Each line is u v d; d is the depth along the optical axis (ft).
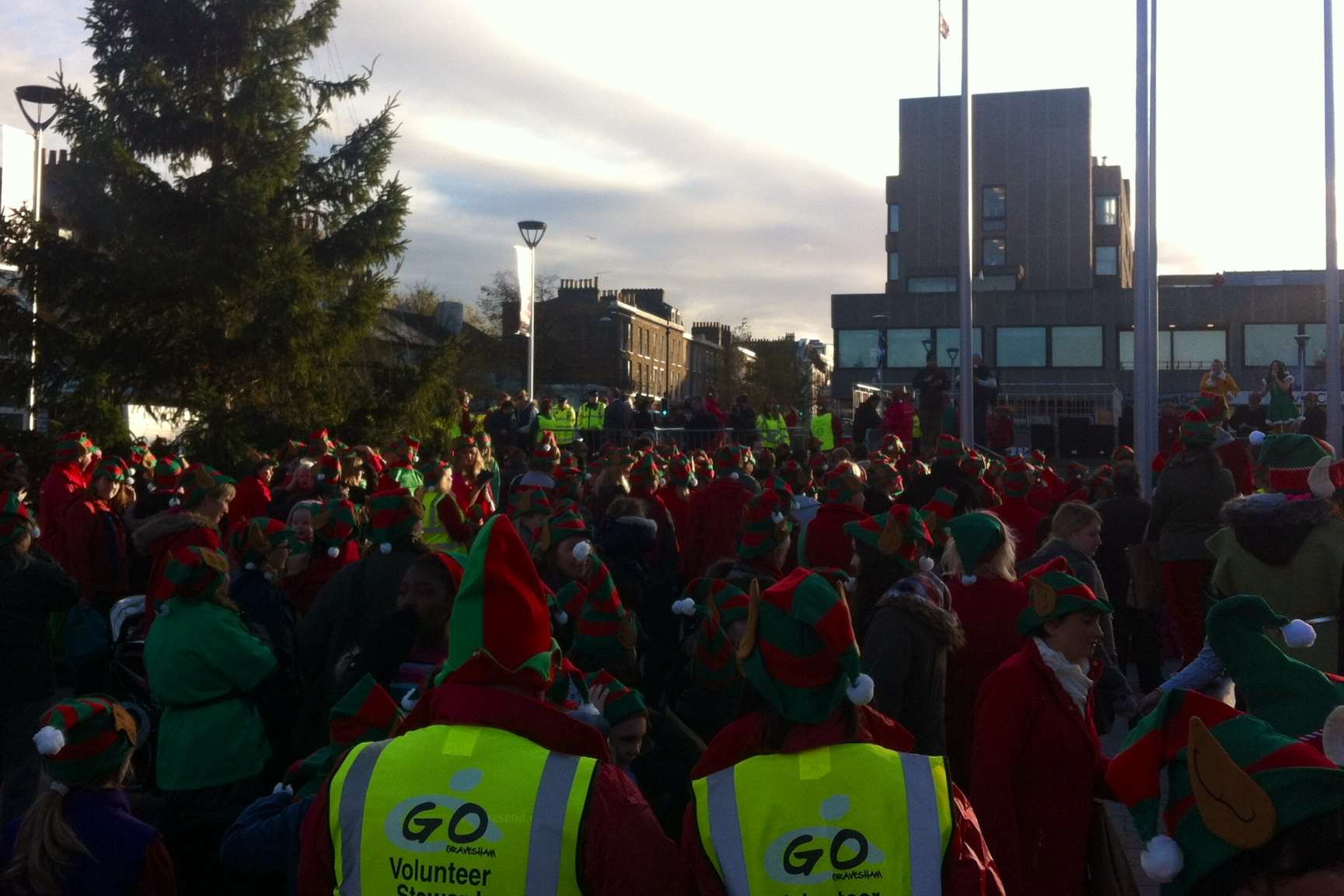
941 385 88.94
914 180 228.22
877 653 15.06
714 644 16.11
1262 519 18.66
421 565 16.35
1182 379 187.01
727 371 287.69
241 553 20.84
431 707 8.80
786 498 31.40
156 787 17.80
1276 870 6.94
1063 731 13.32
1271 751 7.12
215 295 74.23
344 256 78.07
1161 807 7.75
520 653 8.66
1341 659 18.37
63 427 71.26
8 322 73.05
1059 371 188.34
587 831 8.09
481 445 45.37
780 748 8.63
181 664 16.79
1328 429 83.92
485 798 8.17
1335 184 85.61
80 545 31.94
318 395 77.25
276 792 11.55
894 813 8.32
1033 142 225.76
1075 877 13.23
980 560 17.19
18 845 11.83
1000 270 213.25
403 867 8.10
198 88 78.48
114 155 73.92
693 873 8.52
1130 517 32.58
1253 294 185.37
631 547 22.39
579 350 246.88
